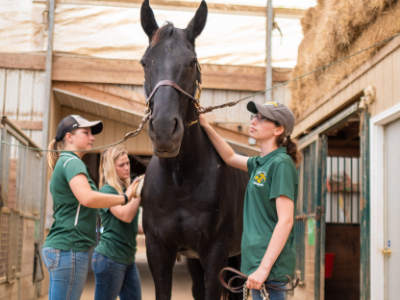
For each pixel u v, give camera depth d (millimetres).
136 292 2793
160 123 1829
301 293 4719
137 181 2453
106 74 5766
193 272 2908
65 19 5766
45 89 5664
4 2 5695
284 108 1913
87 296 5336
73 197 2193
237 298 3012
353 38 3441
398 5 2750
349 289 5148
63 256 2119
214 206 2271
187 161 2199
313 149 4512
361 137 3254
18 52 5684
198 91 2279
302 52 4688
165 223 2295
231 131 5844
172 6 5785
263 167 1835
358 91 3371
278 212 1709
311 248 4418
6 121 3949
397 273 2875
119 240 2629
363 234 3139
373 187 3096
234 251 2730
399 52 2740
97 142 7039
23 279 4711
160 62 2027
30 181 5031
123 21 5801
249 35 5875
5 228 3990
